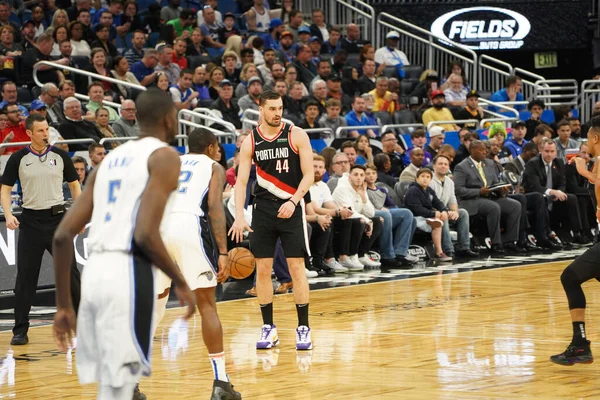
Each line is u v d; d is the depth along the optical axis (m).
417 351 8.56
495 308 10.88
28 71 18.34
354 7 24.84
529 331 9.42
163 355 8.69
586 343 7.83
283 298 12.27
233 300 12.21
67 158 9.69
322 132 17.75
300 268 8.80
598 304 11.09
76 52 19.45
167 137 5.25
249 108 18.09
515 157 18.94
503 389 7.08
